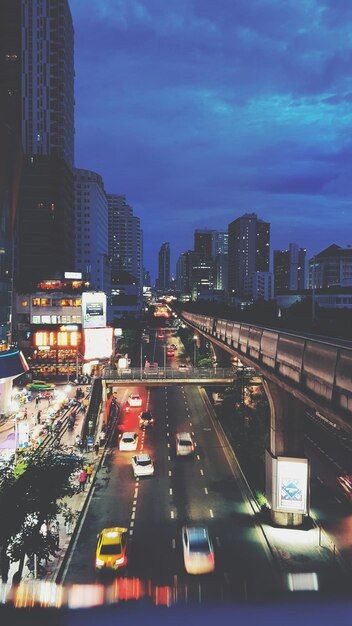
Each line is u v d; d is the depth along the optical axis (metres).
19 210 165.00
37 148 178.00
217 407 71.69
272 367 34.78
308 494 35.31
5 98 161.25
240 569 28.62
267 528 34.81
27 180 165.25
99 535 30.58
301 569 28.47
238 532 34.09
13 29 164.38
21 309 99.50
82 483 40.56
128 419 67.12
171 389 89.56
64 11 179.62
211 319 73.50
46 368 98.69
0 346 77.12
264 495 40.09
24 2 177.75
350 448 55.72
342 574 27.80
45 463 27.42
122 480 44.16
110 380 61.06
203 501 39.53
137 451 52.91
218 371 64.50
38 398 72.56
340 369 22.09
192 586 26.38
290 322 59.44
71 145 198.38
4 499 23.95
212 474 45.94
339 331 46.88
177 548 31.34
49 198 165.62
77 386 87.06
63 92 179.88
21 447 48.06
